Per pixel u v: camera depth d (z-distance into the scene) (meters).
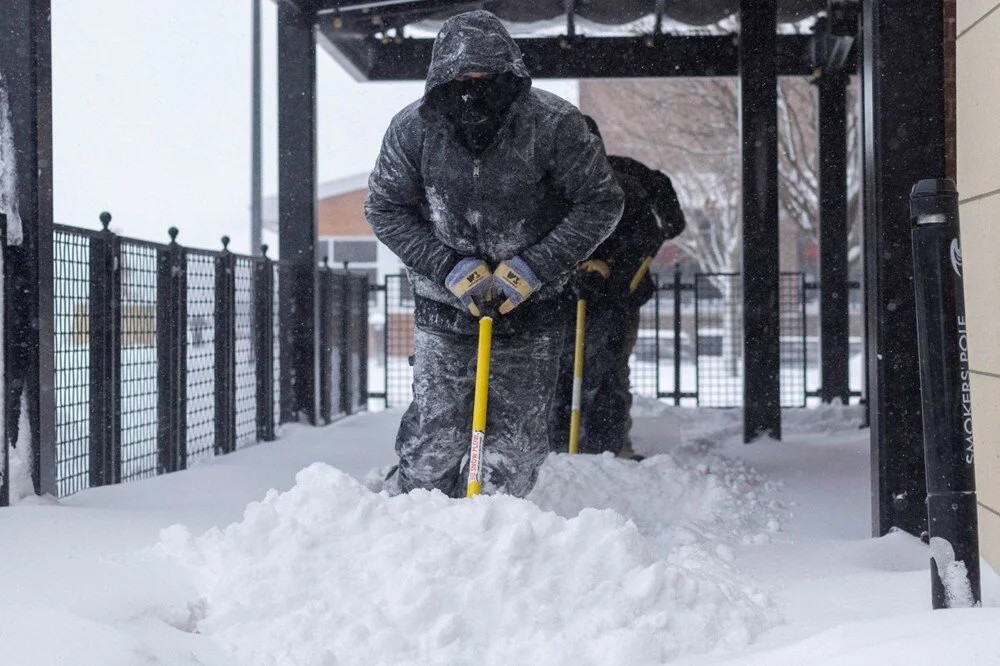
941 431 2.65
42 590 2.83
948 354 2.64
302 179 8.80
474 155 3.69
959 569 2.63
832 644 2.33
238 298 7.34
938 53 4.20
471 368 3.87
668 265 29.97
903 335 4.22
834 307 11.01
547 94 3.78
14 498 4.33
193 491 5.06
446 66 3.50
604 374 6.40
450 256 3.75
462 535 2.88
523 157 3.69
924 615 2.38
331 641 2.56
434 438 3.88
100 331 5.26
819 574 3.61
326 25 9.05
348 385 10.36
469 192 3.73
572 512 4.96
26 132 4.46
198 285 6.53
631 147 23.88
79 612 2.64
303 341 8.87
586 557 2.78
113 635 2.46
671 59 9.89
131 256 5.58
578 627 2.59
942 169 4.22
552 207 3.80
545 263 3.69
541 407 3.94
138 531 3.78
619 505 5.10
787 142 19.72
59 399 4.88
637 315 6.56
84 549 3.40
